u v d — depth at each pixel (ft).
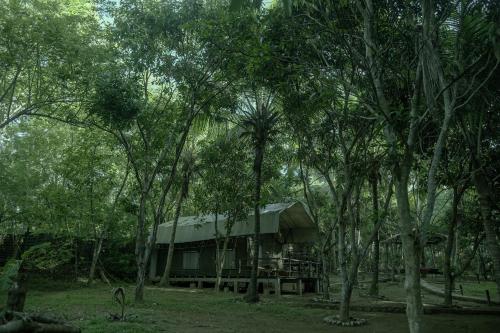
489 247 39.73
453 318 45.85
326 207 85.66
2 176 68.69
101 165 78.69
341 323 39.96
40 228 76.48
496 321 43.09
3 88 57.00
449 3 29.27
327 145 48.29
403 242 26.40
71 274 88.38
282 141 68.39
